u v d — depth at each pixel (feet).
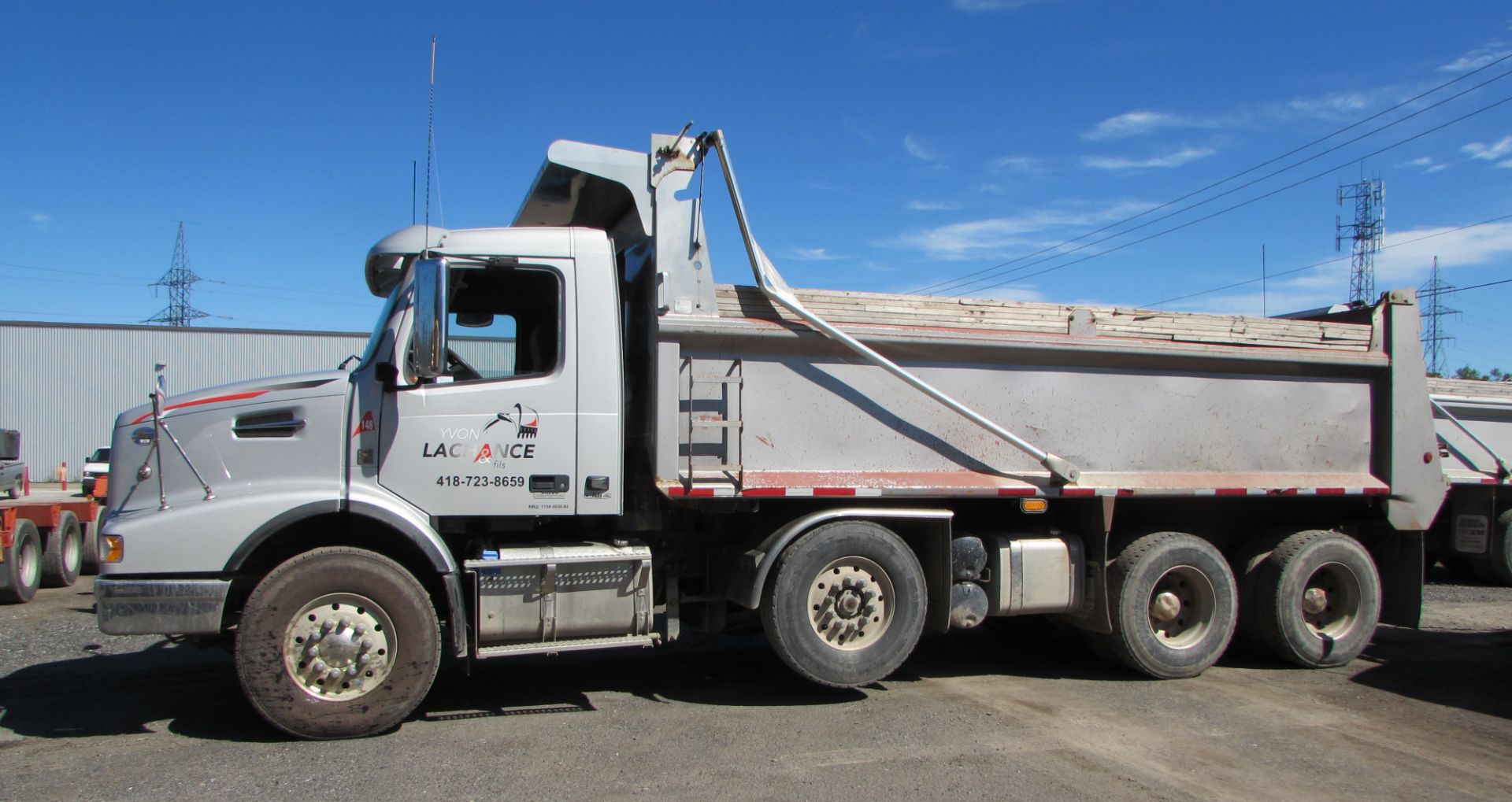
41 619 31.14
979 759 16.48
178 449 17.52
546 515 18.86
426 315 17.07
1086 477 22.58
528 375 19.03
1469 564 42.68
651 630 19.77
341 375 18.33
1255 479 23.86
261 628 16.60
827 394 20.75
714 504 20.03
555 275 19.34
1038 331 22.40
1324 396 24.89
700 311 19.77
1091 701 20.52
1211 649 22.81
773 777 15.43
